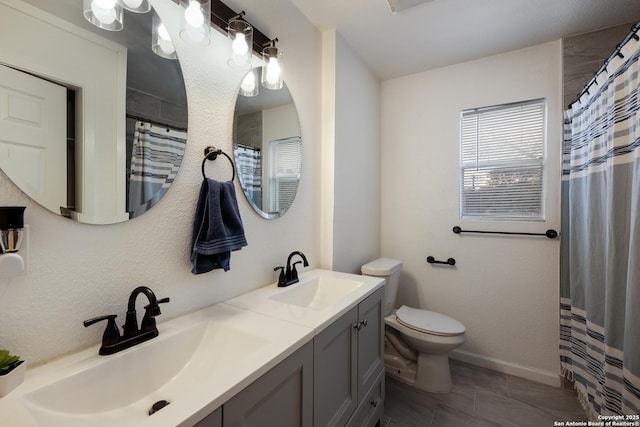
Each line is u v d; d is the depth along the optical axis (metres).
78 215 0.78
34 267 0.71
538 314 2.02
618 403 1.23
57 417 0.64
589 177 1.50
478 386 1.93
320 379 1.00
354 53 2.10
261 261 1.43
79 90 0.79
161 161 0.98
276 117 1.51
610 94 1.31
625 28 1.76
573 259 1.73
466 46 2.04
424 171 2.42
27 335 0.70
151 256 0.96
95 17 0.81
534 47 2.03
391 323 1.98
